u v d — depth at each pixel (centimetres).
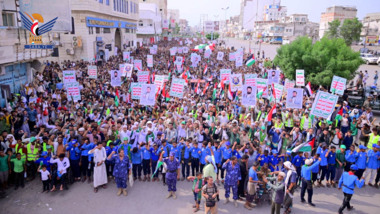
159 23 9200
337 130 1154
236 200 853
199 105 1500
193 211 826
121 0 4888
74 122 1197
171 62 3572
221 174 998
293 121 1290
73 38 3297
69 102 1603
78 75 2431
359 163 957
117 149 977
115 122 1226
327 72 2038
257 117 1347
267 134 1233
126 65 2128
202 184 795
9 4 1516
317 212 822
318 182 978
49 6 1451
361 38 6900
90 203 862
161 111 1402
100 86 1911
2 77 1644
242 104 1352
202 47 5281
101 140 1045
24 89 1719
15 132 1180
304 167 846
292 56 2255
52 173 920
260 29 11506
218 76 2708
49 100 1515
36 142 989
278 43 9906
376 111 1838
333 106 1102
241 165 883
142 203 866
